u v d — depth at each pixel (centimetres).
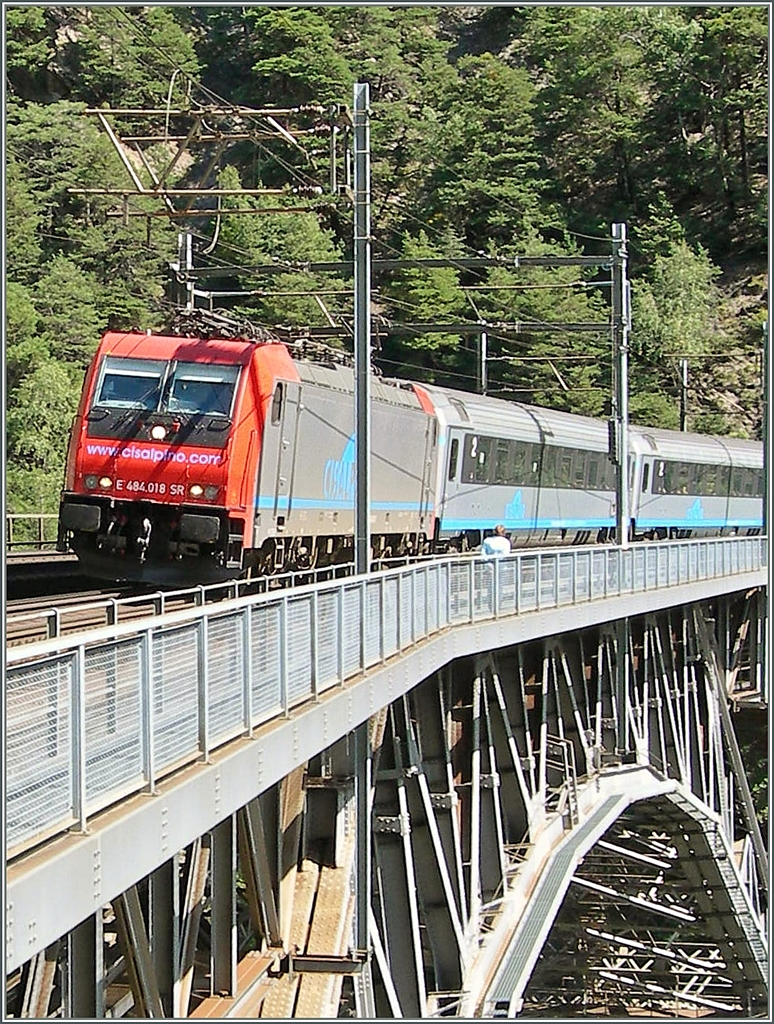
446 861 2908
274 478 2978
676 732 4878
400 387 4128
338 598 1958
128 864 1091
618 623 4366
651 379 9894
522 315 9238
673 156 12400
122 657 1142
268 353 2958
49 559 3641
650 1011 5159
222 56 11675
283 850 1942
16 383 6438
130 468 2866
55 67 10538
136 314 7925
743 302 11119
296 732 1609
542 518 5259
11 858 950
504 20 14338
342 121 2605
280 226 8581
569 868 3334
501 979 2927
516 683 3484
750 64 12388
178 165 9888
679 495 6488
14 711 959
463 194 10469
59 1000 1422
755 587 6078
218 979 1557
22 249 7594
